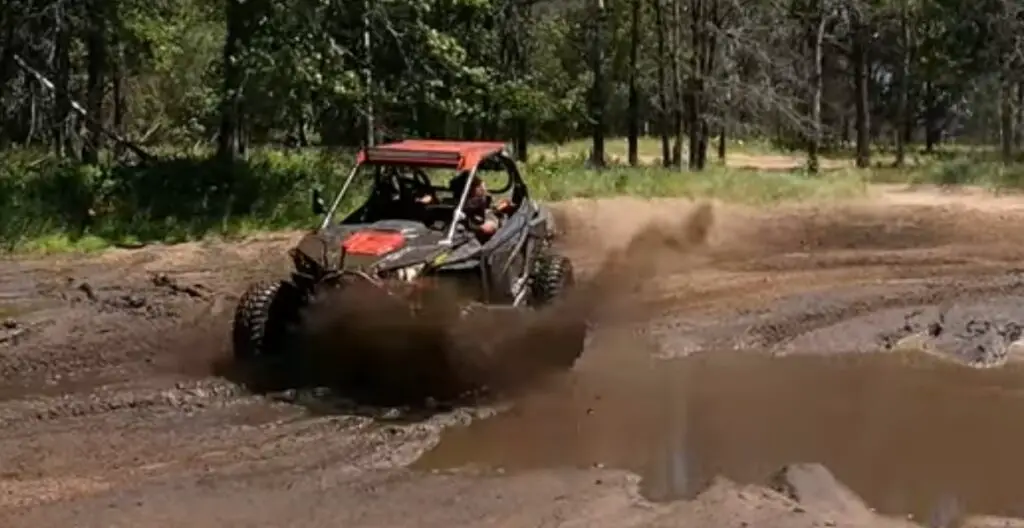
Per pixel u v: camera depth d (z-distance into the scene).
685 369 9.97
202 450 7.57
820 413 8.77
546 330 9.48
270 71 19.27
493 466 7.38
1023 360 10.34
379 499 6.71
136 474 7.09
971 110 49.81
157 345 10.25
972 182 26.69
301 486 6.91
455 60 20.97
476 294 9.45
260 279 13.20
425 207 9.95
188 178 19.08
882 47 57.62
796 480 7.08
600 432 8.19
